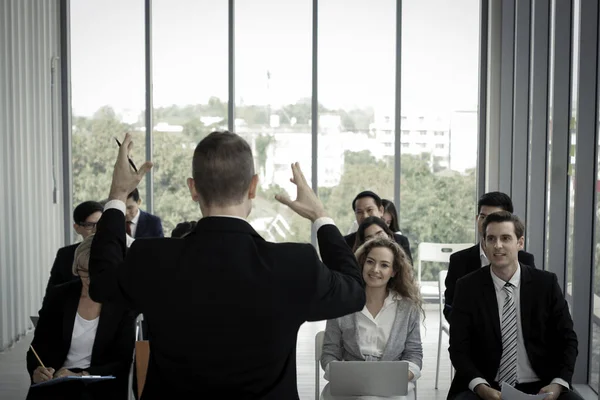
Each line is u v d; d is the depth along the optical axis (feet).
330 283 5.43
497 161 26.43
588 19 16.22
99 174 27.27
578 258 16.71
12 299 22.18
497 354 11.84
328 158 27.63
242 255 5.36
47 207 25.31
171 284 5.29
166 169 27.45
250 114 27.50
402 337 12.63
